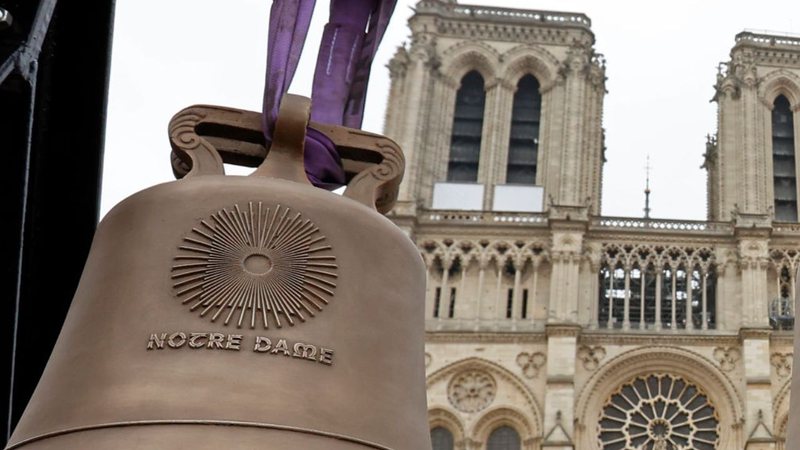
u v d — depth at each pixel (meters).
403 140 88.00
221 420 5.20
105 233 6.25
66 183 8.30
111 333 5.64
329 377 5.55
